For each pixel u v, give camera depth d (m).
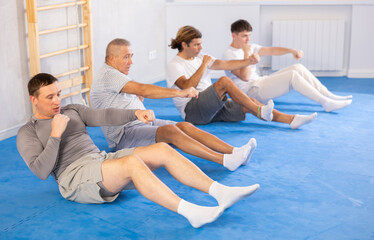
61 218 2.43
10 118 3.95
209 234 2.22
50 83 2.47
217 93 3.86
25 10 3.98
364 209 2.47
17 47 3.95
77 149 2.55
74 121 2.60
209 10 6.19
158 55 6.19
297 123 3.91
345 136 3.75
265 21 6.27
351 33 6.13
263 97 4.44
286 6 6.20
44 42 4.22
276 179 2.88
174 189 2.75
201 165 3.13
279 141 3.64
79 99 4.72
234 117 4.19
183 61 4.01
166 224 2.34
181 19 6.25
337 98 4.55
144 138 3.06
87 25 4.62
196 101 3.99
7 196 2.73
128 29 5.45
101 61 5.04
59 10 4.38
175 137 2.95
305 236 2.19
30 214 2.49
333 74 6.38
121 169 2.30
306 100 4.98
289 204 2.54
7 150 3.61
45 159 2.35
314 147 3.49
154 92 3.02
